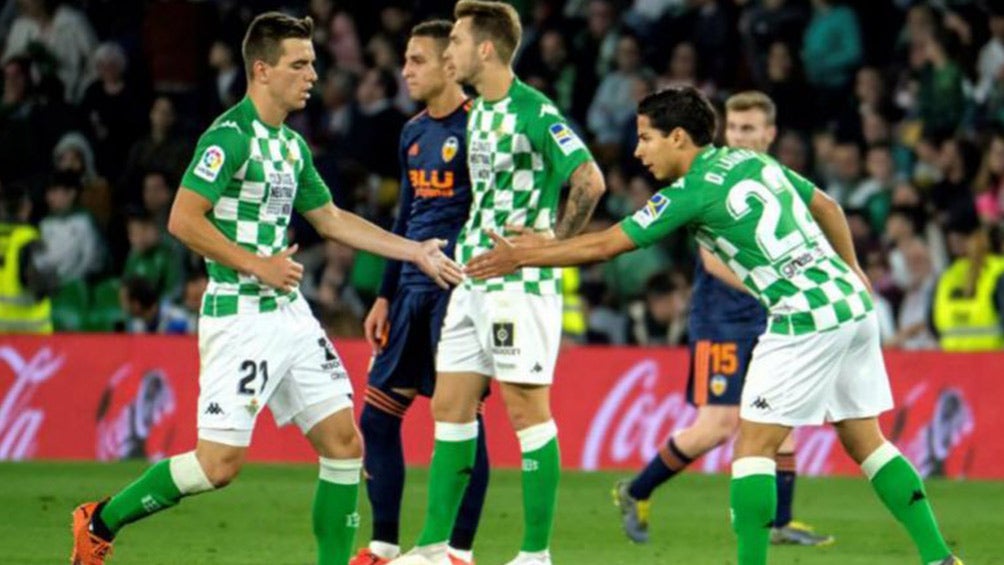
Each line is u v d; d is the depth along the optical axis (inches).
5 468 1573.6
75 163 2015.3
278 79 859.4
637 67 2042.3
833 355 868.0
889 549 1135.0
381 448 1002.1
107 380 1664.6
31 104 2073.1
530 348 949.8
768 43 2066.9
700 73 2070.6
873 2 2097.7
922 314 1752.0
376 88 2030.0
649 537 1178.0
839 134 1964.8
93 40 2146.9
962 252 1732.3
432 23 1011.9
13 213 1843.0
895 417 1587.1
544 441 959.0
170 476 855.1
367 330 1015.6
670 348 1611.7
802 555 1106.7
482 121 959.0
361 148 1998.0
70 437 1662.2
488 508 1322.6
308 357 868.0
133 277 1836.9
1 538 1123.3
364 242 919.7
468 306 955.3
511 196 955.3
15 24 2138.3
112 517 864.3
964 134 1936.5
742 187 866.1
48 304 1840.6
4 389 1673.2
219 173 841.5
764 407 868.0
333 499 877.8
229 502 1327.5
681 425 1595.7
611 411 1616.6
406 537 1166.3
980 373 1576.0
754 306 1136.2
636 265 1838.1
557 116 951.6
